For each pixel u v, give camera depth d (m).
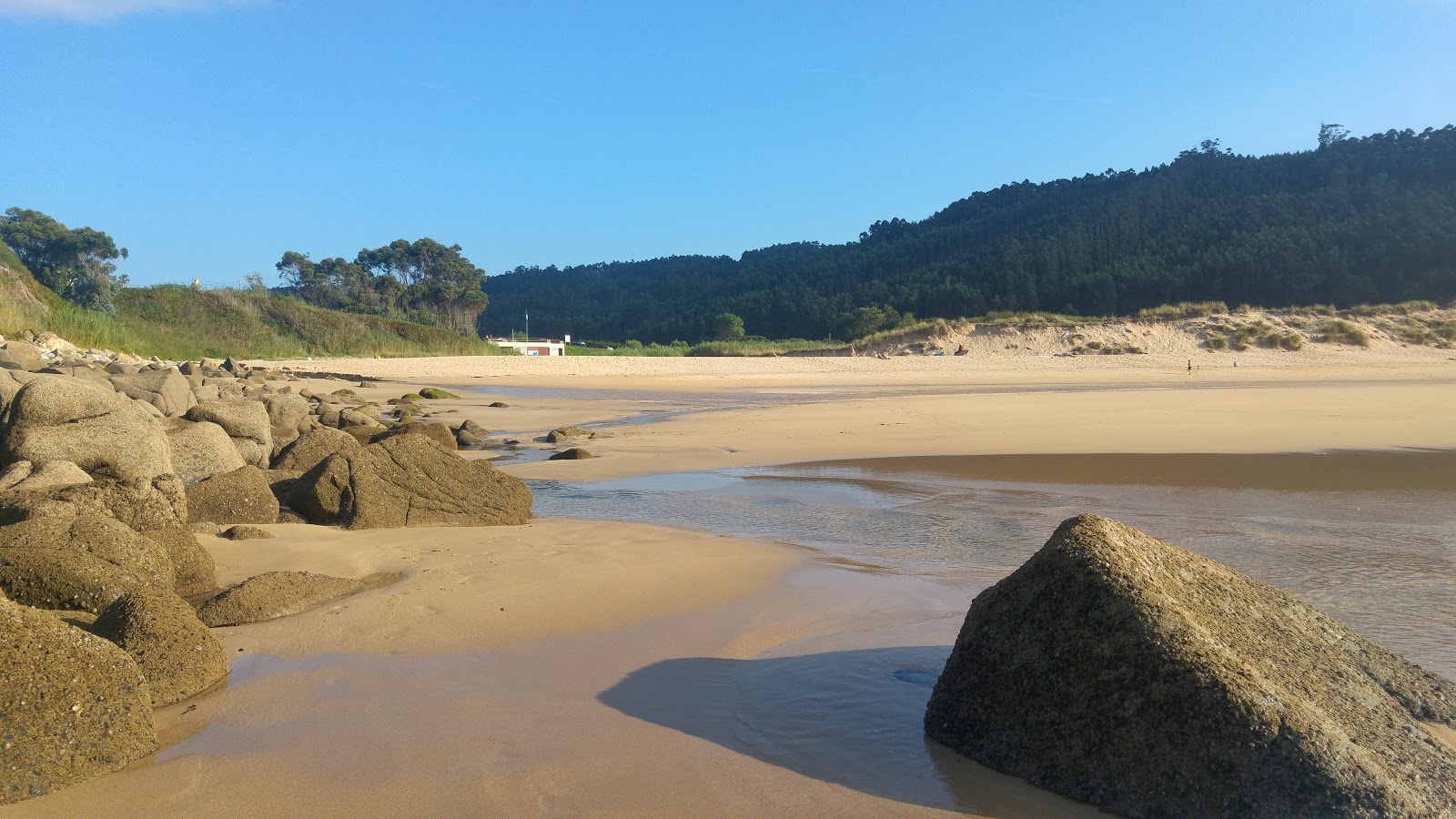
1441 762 3.43
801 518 9.54
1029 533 8.62
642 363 50.28
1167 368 43.53
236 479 8.83
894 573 7.05
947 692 4.02
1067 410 21.02
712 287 150.38
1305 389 27.44
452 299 104.12
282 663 4.92
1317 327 52.62
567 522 9.23
